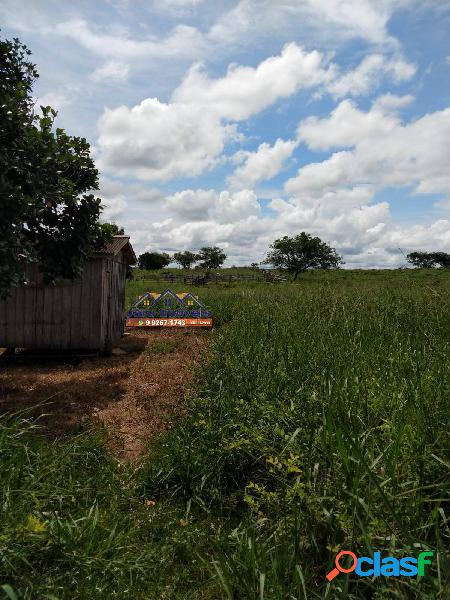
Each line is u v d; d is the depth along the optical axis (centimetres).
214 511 359
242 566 255
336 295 1066
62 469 370
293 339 697
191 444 419
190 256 8738
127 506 365
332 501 286
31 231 701
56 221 709
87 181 735
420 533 253
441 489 281
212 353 829
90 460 421
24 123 593
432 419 331
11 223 554
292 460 308
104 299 986
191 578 287
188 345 1088
